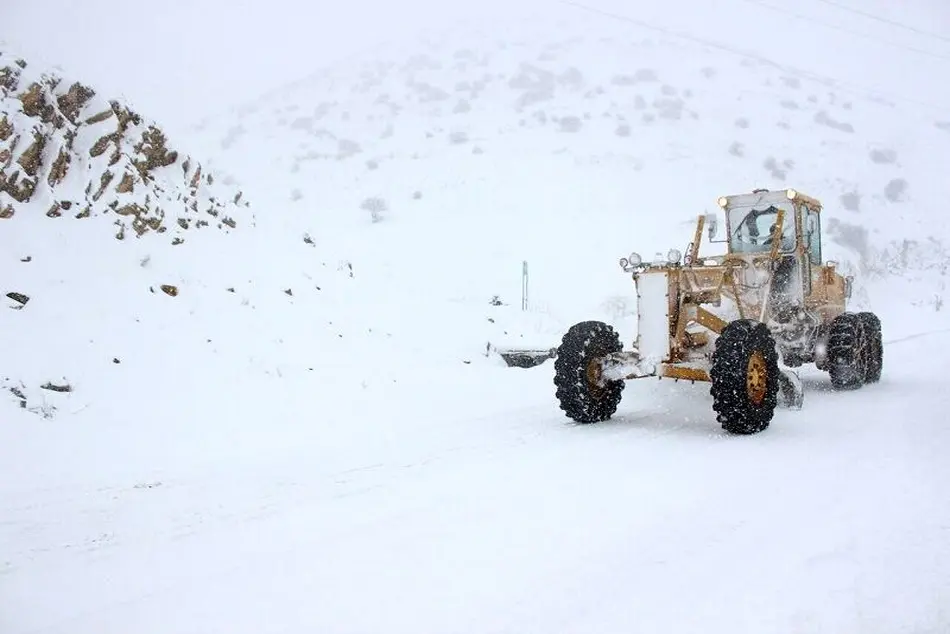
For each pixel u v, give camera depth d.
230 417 7.54
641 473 5.30
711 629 2.97
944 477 4.93
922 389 8.78
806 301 8.84
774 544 3.83
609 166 29.69
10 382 7.09
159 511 4.90
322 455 6.34
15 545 4.31
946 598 3.19
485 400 8.98
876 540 3.84
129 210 10.17
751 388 6.53
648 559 3.68
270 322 9.92
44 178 9.50
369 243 22.41
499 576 3.54
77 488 5.48
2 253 8.55
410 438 6.86
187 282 9.83
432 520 4.41
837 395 8.56
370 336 10.78
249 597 3.46
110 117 10.48
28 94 9.65
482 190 27.69
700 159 30.33
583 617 3.11
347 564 3.79
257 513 4.77
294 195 27.45
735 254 8.74
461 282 19.09
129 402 7.41
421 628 3.08
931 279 21.58
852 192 27.14
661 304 6.95
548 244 22.98
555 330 14.00
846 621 3.01
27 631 3.23
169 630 3.18
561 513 4.44
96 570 3.90
